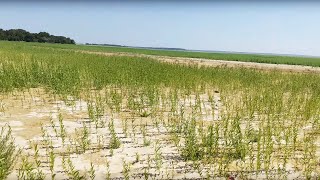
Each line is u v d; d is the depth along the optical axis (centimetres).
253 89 1413
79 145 642
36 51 3512
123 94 1221
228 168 540
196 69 1975
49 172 518
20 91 1192
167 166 558
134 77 1431
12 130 719
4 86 1170
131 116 897
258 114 924
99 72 1535
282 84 1572
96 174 519
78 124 795
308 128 823
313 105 994
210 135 635
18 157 556
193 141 612
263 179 515
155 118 874
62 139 639
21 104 988
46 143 640
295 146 662
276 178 518
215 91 1369
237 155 607
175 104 997
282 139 713
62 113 897
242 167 544
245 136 690
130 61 2336
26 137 677
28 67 1567
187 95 1248
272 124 802
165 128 786
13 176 491
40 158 571
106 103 1034
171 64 2238
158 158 578
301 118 912
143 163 568
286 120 903
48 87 1260
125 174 513
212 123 852
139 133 739
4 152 490
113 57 2730
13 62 1877
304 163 563
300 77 1867
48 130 732
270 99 1102
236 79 1667
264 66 3369
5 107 937
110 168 544
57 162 559
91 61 2117
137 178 512
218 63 3506
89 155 596
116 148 636
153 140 691
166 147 651
